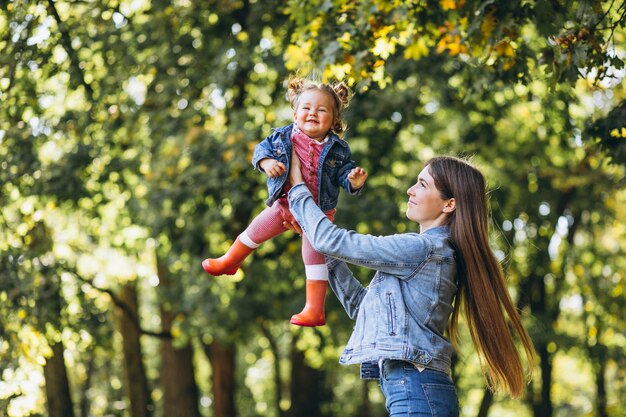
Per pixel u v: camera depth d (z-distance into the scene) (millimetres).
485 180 4766
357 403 27812
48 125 14898
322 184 4820
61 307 14820
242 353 27125
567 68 7781
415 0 8312
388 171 17062
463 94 9508
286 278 16297
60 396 18469
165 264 16203
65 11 14797
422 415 4406
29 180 14539
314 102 4773
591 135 9250
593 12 7625
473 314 4715
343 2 8711
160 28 15148
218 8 14641
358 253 4465
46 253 15039
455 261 4637
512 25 7578
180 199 14859
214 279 15789
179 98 15008
